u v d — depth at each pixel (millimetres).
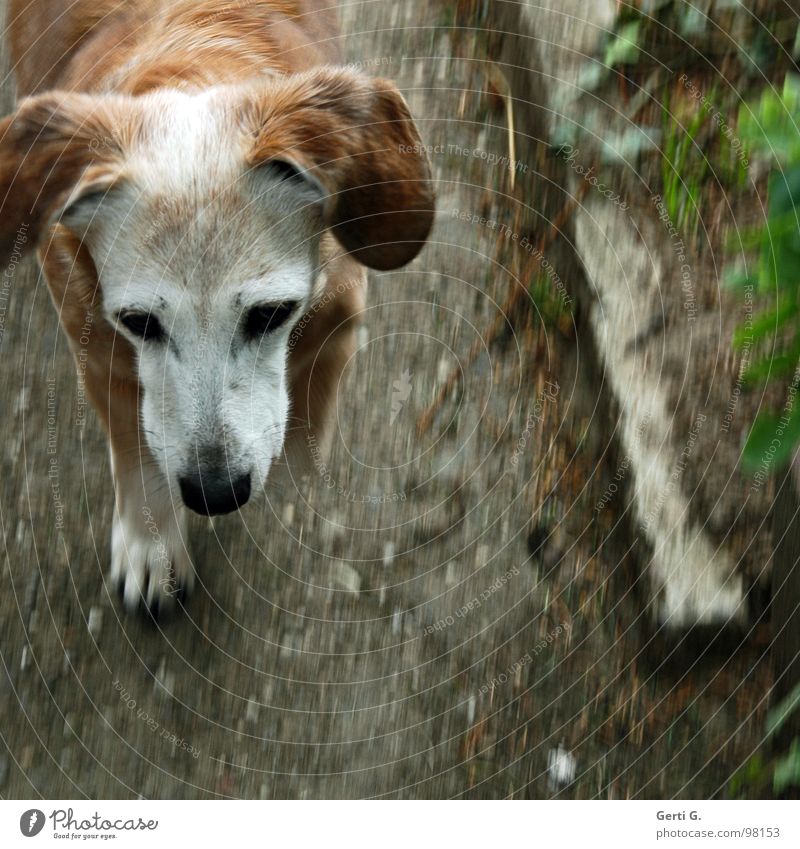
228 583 3617
